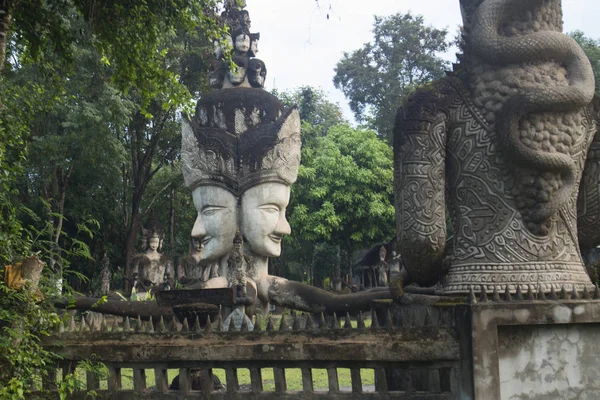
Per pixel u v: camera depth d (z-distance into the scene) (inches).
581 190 216.7
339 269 1438.2
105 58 335.9
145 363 200.1
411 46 1566.2
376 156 1252.5
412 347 177.9
